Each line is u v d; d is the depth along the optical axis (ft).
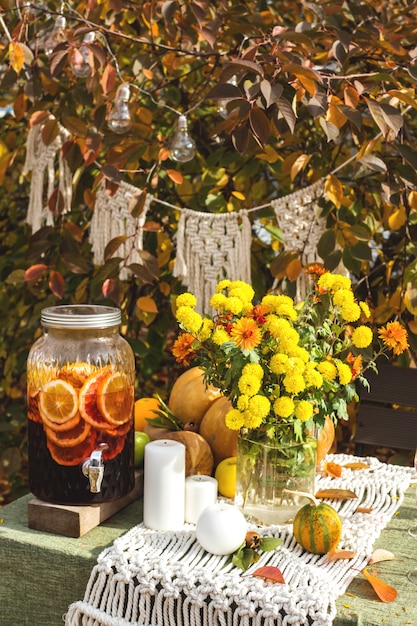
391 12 7.11
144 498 4.02
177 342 4.03
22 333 8.80
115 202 6.36
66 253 6.66
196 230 6.09
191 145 5.95
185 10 6.62
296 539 3.77
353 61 6.83
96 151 6.05
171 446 4.02
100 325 3.99
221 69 7.14
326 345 4.05
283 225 6.04
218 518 3.66
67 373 3.92
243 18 6.79
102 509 4.08
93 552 3.77
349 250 6.11
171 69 6.93
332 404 3.92
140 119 6.97
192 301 4.03
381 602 3.36
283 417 3.88
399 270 7.33
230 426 3.72
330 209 5.95
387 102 5.71
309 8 5.91
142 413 4.95
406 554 3.82
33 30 6.85
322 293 4.05
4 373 8.82
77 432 3.93
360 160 5.63
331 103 5.54
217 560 3.65
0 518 4.17
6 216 9.04
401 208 6.27
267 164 7.44
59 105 7.09
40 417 3.97
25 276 6.63
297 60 5.66
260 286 7.55
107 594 3.64
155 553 3.71
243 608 3.33
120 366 4.06
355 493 4.50
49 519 3.98
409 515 4.30
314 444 4.08
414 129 7.67
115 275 6.64
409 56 5.99
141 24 7.47
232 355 3.79
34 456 4.04
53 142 6.44
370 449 7.86
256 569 3.56
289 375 3.67
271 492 4.01
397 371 5.82
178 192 7.48
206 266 6.10
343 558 3.68
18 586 3.92
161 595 3.49
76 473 3.97
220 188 7.42
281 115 5.67
